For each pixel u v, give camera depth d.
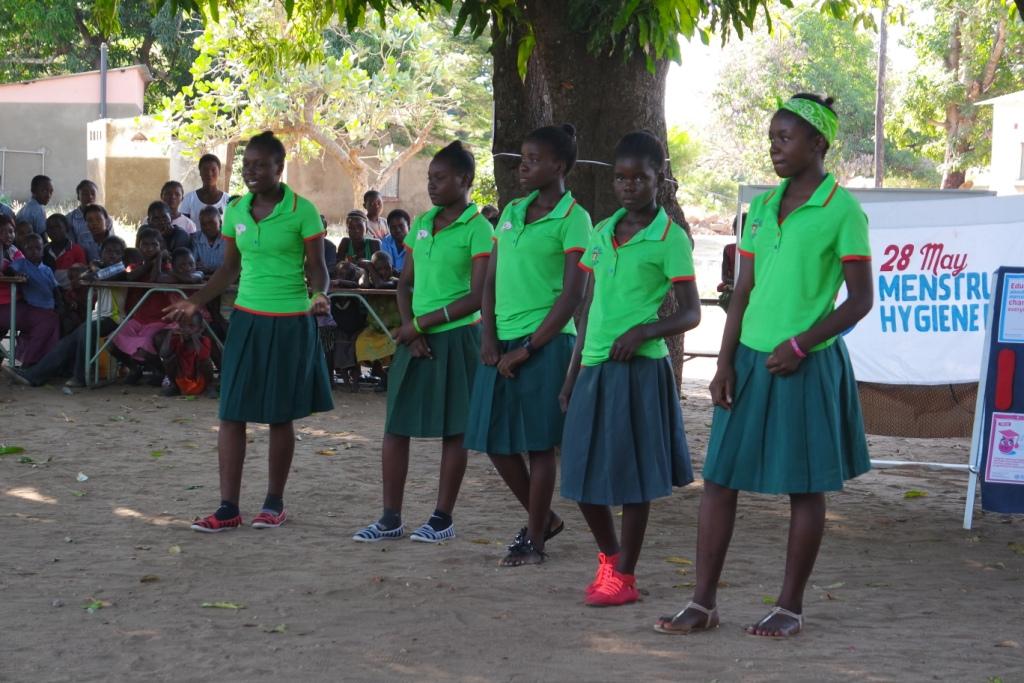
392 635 4.29
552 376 5.15
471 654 4.08
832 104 4.07
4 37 37.66
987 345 6.04
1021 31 32.12
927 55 33.84
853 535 6.11
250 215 5.80
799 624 4.29
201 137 24.25
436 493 6.88
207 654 4.08
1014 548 5.85
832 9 10.99
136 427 8.71
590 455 4.57
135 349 10.18
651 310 4.56
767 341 4.05
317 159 32.03
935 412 6.86
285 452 6.00
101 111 33.78
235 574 5.10
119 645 4.16
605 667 3.93
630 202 4.56
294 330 5.86
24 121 33.97
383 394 10.81
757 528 6.16
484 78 34.69
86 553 5.40
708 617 4.31
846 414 4.12
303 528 5.98
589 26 7.56
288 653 4.09
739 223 7.91
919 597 4.89
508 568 5.25
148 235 10.19
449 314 5.55
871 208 6.83
